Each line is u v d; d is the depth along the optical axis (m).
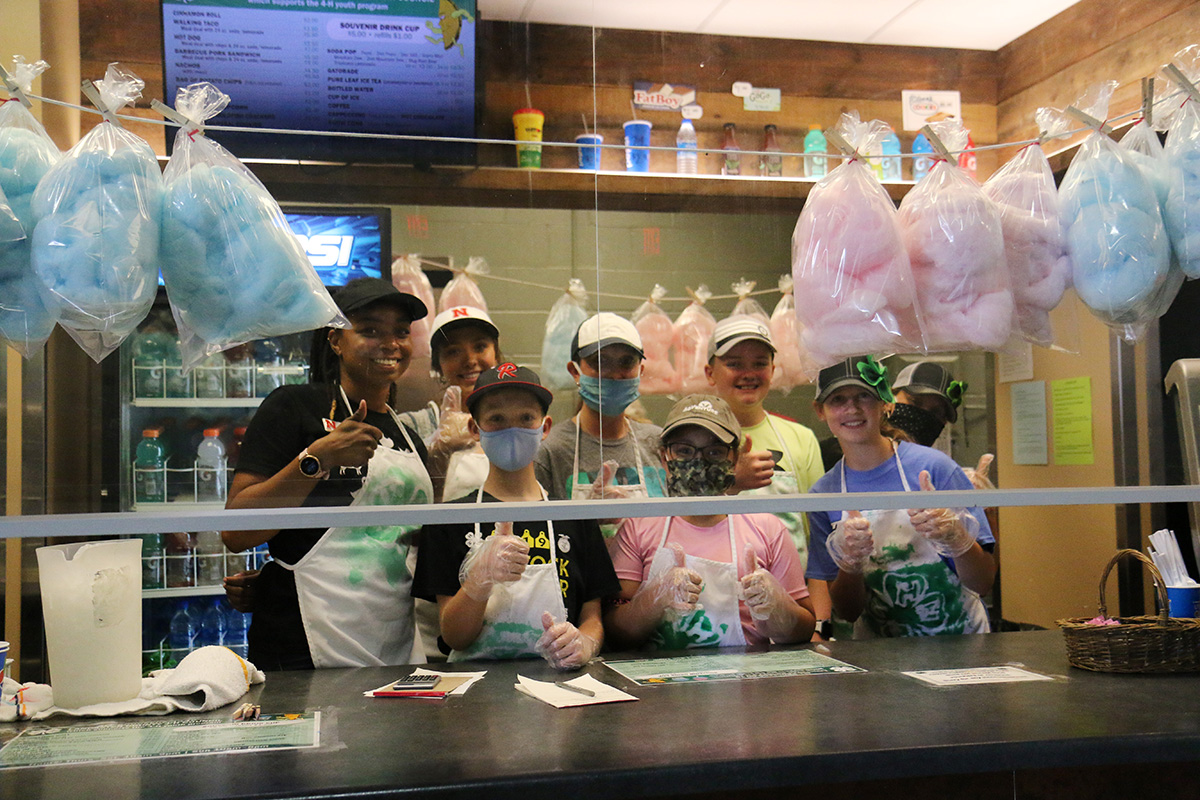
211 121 1.84
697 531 2.21
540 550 2.03
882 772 1.21
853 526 2.13
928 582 2.32
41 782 1.15
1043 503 1.49
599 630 2.02
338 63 1.87
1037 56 2.28
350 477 1.56
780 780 1.19
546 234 1.79
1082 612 2.70
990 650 1.92
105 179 1.18
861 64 2.34
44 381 1.67
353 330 1.64
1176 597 1.87
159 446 1.82
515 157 1.84
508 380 1.59
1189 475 1.97
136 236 1.19
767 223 1.85
